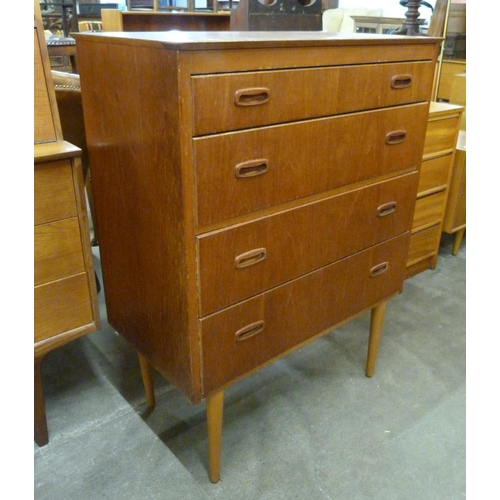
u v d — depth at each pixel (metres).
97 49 1.06
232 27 1.62
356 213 1.33
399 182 1.43
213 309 1.09
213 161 0.96
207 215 0.99
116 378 1.69
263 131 1.01
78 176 1.16
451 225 2.43
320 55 1.06
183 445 1.43
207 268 1.04
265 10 1.54
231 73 0.92
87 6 3.60
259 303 1.18
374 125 1.26
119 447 1.41
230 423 1.50
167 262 1.07
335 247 1.32
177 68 0.85
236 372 1.21
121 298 1.34
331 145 1.17
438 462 1.39
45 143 1.18
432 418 1.54
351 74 1.14
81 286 1.27
